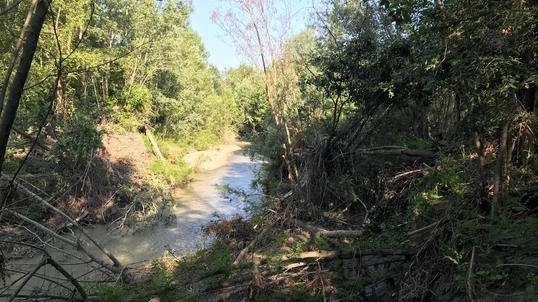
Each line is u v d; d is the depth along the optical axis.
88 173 13.41
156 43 19.91
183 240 11.59
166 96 23.88
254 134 15.80
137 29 19.09
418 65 5.23
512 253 4.56
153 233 12.19
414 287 5.08
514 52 4.17
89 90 18.62
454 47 4.34
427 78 4.96
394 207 7.63
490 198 5.30
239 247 8.56
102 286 6.50
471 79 4.28
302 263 6.43
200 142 27.81
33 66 12.17
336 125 10.25
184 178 19.61
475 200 5.38
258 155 16.02
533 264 4.21
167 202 14.34
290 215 9.23
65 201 12.39
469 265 4.49
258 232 9.04
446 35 4.27
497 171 5.00
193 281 6.23
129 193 14.28
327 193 9.91
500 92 4.36
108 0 18.11
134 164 17.11
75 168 13.41
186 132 25.17
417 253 5.36
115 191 14.05
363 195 9.45
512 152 5.85
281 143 11.98
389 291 5.87
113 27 17.59
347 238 7.83
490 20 4.06
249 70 16.47
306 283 6.27
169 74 23.31
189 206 15.19
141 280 7.13
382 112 10.12
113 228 12.43
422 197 6.18
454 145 6.78
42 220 11.35
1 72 8.77
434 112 10.30
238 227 9.37
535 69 4.21
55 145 12.82
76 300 5.89
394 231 6.79
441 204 5.93
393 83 6.79
